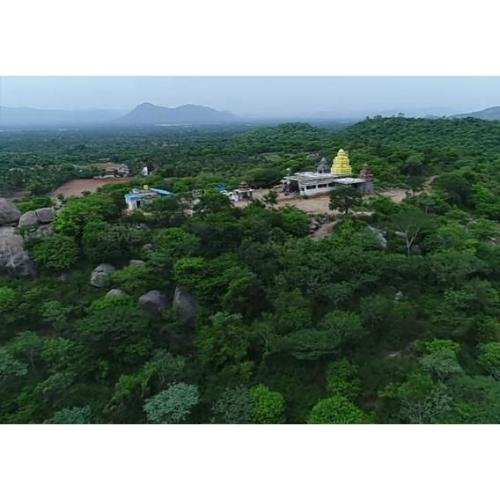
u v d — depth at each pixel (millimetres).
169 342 30031
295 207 47906
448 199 54500
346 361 26016
